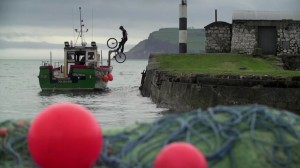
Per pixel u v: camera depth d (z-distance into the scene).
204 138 7.62
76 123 6.82
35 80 67.62
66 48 38.34
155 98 30.52
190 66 32.34
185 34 41.50
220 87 21.59
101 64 42.41
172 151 6.37
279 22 37.94
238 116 7.87
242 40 38.22
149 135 8.02
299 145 7.56
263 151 7.38
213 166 7.29
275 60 34.78
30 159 8.19
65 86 37.50
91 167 7.65
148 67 36.19
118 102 31.31
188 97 23.66
